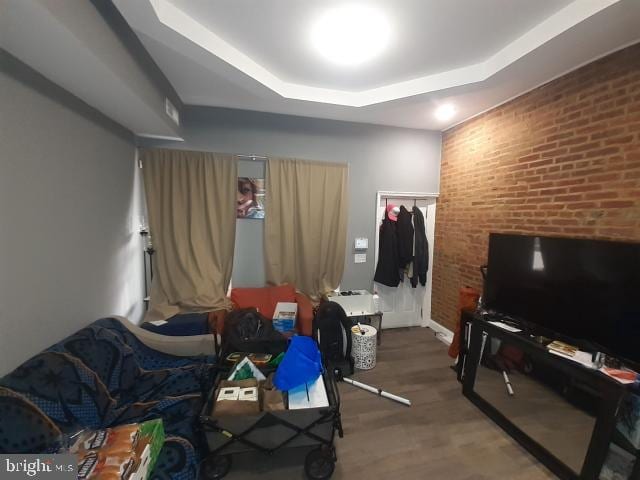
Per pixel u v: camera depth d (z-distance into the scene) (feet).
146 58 5.89
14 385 3.64
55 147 4.95
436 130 11.37
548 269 6.41
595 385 4.81
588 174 6.14
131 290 8.31
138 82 5.49
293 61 6.27
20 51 3.85
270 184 9.65
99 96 5.48
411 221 11.16
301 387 5.33
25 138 4.26
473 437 6.11
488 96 8.02
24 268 4.27
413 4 4.49
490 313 7.67
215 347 6.77
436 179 11.56
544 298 6.50
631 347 4.99
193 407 4.99
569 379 6.07
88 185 5.99
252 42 5.56
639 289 4.89
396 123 10.55
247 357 6.14
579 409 5.91
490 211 8.91
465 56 6.00
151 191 8.66
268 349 7.23
